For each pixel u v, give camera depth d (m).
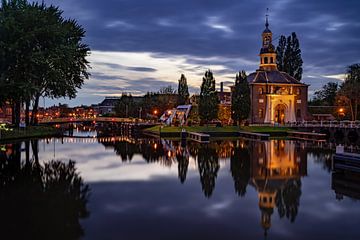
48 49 54.06
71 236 13.75
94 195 20.03
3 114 106.94
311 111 106.19
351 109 85.12
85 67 67.69
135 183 23.56
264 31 99.38
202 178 25.61
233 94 77.75
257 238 13.81
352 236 14.12
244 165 32.09
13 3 55.25
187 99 120.38
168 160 35.09
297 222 15.73
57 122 91.94
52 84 57.94
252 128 75.88
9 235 13.75
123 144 52.28
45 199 19.05
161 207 17.81
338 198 20.05
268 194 20.83
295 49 110.56
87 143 53.06
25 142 52.25
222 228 14.84
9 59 50.19
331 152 42.47
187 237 13.79
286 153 41.41
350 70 99.25
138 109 125.94
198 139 59.81
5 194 20.06
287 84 92.25
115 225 15.02
